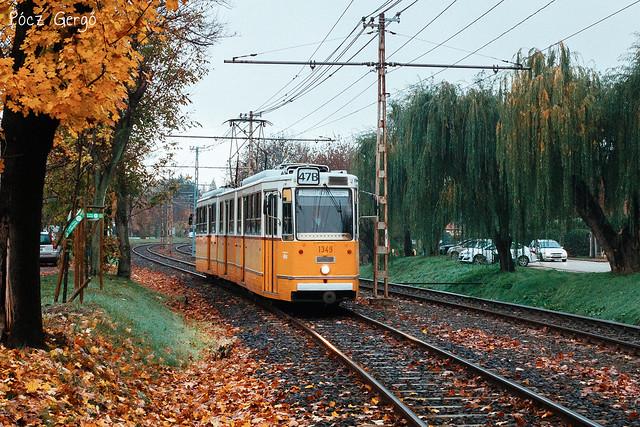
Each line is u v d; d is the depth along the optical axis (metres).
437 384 10.56
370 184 38.28
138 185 28.64
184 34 21.53
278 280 19.39
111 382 9.36
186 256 62.62
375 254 22.98
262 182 20.69
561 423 8.32
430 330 16.50
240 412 9.23
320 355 13.24
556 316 19.70
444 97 28.89
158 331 14.25
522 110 23.27
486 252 35.81
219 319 19.70
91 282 20.27
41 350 9.28
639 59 21.45
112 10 8.52
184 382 11.38
